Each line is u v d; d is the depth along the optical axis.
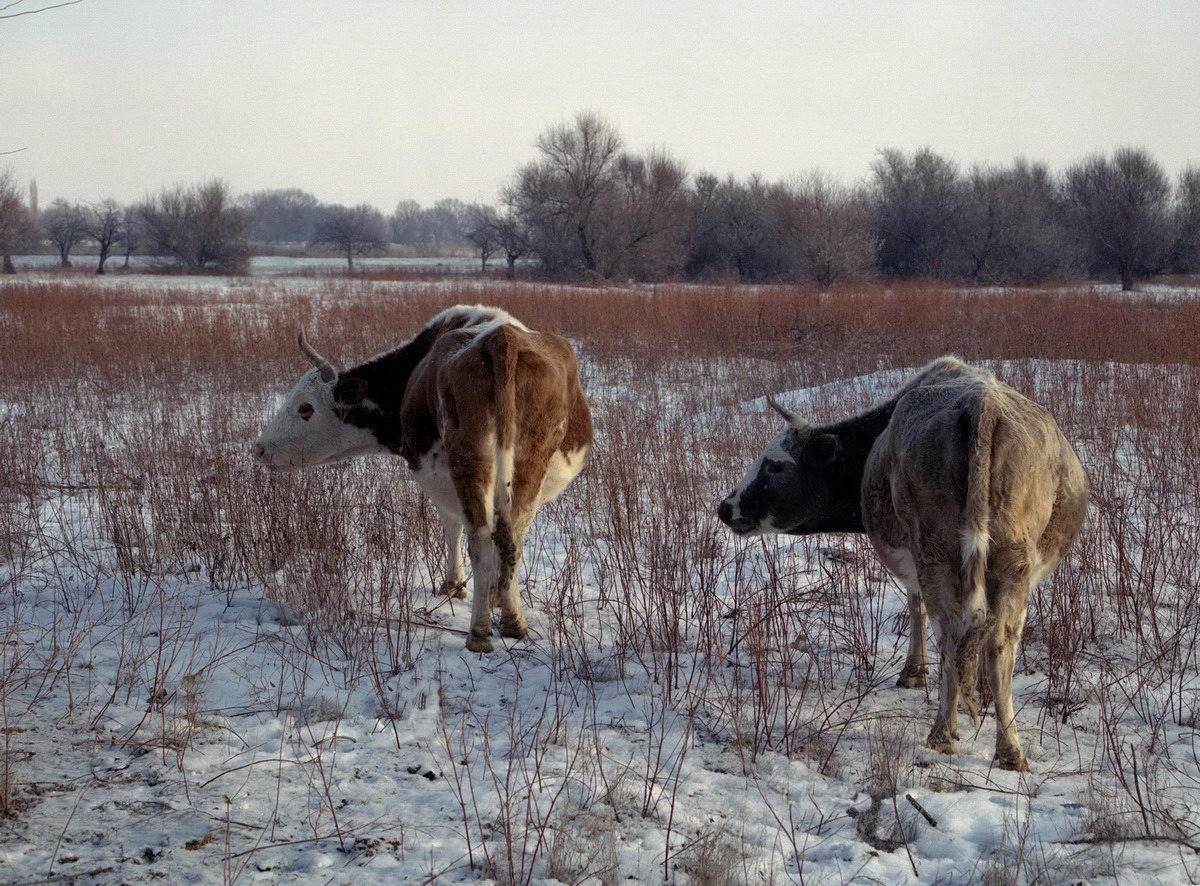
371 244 98.69
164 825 3.48
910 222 52.69
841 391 12.08
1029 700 4.75
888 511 4.58
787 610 5.48
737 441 9.53
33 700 4.49
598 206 52.88
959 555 4.02
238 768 3.91
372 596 5.87
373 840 3.43
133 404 11.74
